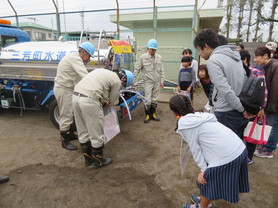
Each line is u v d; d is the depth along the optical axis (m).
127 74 4.89
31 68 4.62
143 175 3.15
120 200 2.63
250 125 3.04
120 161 3.54
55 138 4.39
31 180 3.03
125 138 4.43
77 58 3.47
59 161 3.53
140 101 5.32
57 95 3.63
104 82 3.04
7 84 5.23
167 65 10.09
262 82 2.26
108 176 3.12
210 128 1.86
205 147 1.90
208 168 1.88
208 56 2.37
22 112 6.11
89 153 3.33
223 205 2.56
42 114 5.94
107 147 4.04
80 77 3.66
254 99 2.24
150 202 2.60
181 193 2.76
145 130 4.87
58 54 4.81
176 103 1.99
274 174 3.20
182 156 2.31
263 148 3.69
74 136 4.33
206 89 3.40
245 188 1.98
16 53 5.14
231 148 1.83
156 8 8.31
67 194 2.74
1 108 5.92
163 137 4.51
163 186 2.90
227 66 2.19
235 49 2.31
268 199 2.67
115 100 3.31
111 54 4.70
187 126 1.87
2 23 5.97
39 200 2.64
